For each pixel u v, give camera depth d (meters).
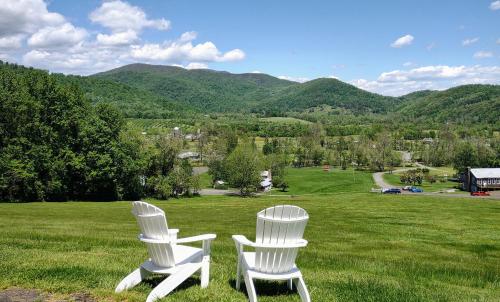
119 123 56.81
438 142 160.88
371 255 13.61
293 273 6.55
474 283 9.22
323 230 22.06
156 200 61.03
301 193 87.81
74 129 52.62
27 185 47.97
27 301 6.10
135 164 58.25
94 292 6.51
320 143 175.62
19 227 18.08
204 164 133.12
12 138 48.69
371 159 134.00
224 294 6.71
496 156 128.50
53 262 8.65
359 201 46.91
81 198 55.31
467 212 34.09
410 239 19.45
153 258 6.80
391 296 7.01
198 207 41.78
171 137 69.00
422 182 105.06
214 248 12.70
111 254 10.29
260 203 48.16
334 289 7.36
